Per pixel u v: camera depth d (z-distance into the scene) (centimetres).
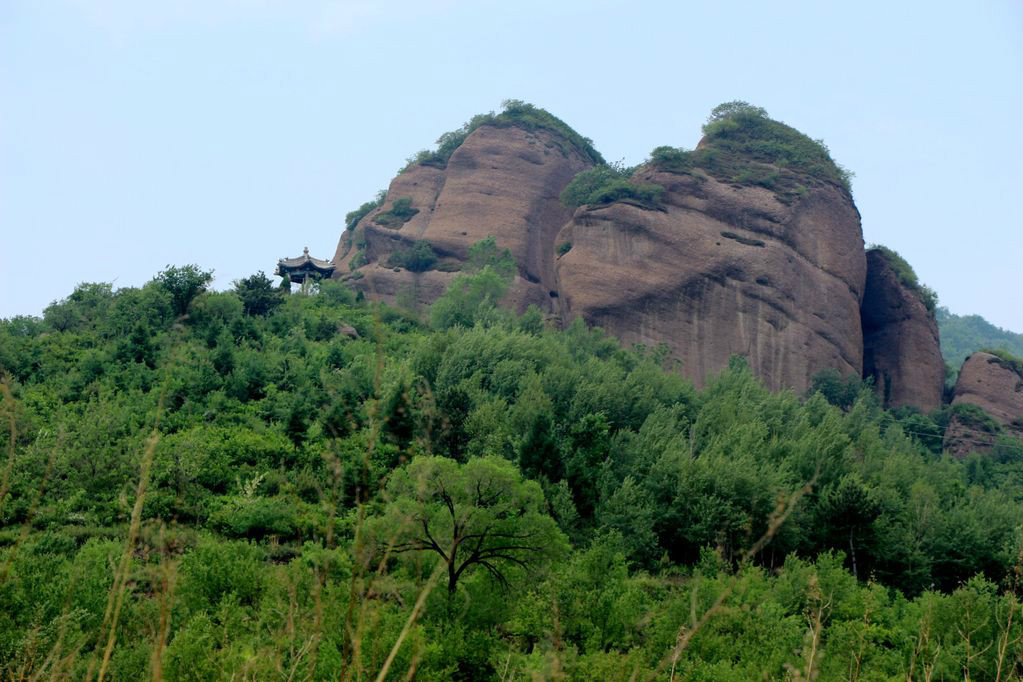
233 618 2259
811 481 438
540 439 4944
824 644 2614
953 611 2825
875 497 5003
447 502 3069
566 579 2923
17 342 6931
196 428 5259
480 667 2531
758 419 6750
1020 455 10169
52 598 2319
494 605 2909
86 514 3897
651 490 4984
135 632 2027
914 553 4800
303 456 5050
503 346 7112
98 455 4391
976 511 5444
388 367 6450
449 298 10506
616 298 11600
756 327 11331
